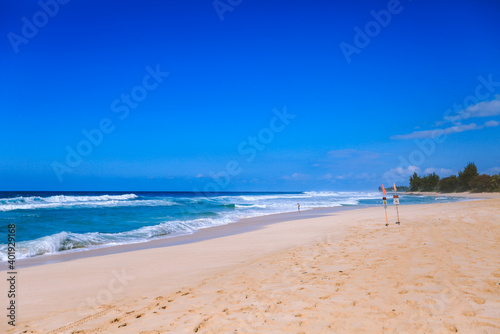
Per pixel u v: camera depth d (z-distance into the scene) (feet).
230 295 16.39
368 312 12.90
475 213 57.62
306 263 23.21
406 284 16.30
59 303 16.65
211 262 26.32
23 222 58.95
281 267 22.50
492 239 29.22
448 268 19.07
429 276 17.52
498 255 22.20
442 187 337.93
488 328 10.92
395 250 25.90
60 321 13.97
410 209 80.53
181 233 51.29
